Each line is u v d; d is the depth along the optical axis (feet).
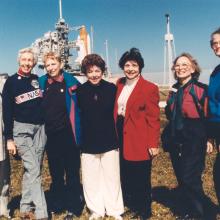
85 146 20.48
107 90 20.35
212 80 18.02
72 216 21.53
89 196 20.84
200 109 19.29
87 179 20.72
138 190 21.39
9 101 20.18
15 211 22.43
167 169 32.53
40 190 20.80
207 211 21.53
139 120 20.39
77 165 22.18
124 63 20.43
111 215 20.68
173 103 20.13
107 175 20.61
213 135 18.38
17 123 20.44
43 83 21.01
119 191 20.92
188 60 19.72
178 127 19.63
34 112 20.51
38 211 20.56
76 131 20.53
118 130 20.98
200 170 19.76
